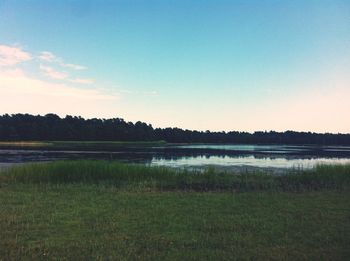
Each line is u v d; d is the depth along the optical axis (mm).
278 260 7035
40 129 104812
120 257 6984
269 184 18203
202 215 10719
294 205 12406
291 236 8602
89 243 7828
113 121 124188
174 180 19297
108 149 64312
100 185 17203
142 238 8305
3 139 98750
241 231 9000
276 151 68188
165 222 9797
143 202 12672
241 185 18094
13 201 12453
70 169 19016
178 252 7387
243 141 147500
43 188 15875
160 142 128375
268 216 10641
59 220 9773
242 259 7055
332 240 8297
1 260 6727
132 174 19734
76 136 109000
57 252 7234
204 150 69188
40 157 39188
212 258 7082
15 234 8422
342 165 21781
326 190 16516
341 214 10984
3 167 26266
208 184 18375
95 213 10711
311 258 7137
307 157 46375
